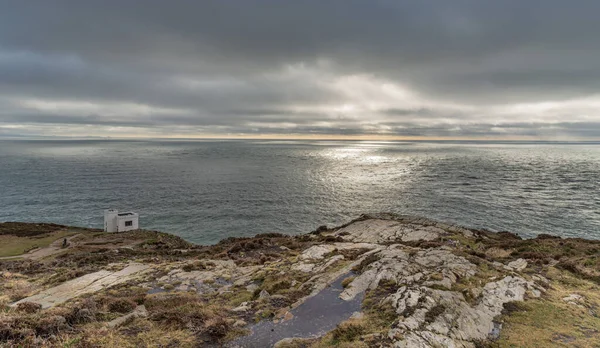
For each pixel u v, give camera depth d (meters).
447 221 71.19
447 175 147.12
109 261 37.38
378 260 22.53
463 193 102.81
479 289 17.66
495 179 132.25
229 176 153.50
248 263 30.70
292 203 95.44
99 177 145.62
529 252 30.56
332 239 40.81
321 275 21.83
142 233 59.91
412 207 85.62
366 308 16.14
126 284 24.00
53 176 146.75
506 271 21.36
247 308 17.56
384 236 41.38
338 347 12.42
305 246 39.69
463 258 23.16
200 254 40.34
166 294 20.70
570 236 61.12
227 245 45.94
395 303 15.53
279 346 12.95
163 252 43.28
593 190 106.12
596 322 15.01
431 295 15.73
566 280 21.30
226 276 25.42
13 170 167.62
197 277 25.42
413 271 20.11
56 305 19.03
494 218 73.25
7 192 109.56
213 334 14.23
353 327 13.70
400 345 11.84
